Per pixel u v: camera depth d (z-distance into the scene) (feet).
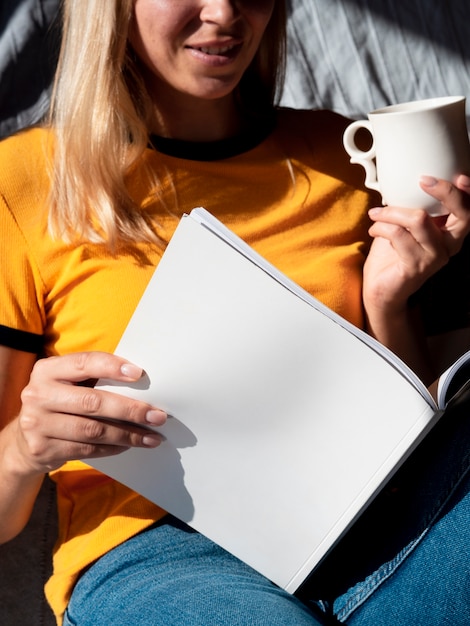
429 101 3.71
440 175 3.49
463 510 3.13
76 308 3.67
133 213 3.72
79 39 3.77
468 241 4.66
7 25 5.05
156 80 3.93
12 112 5.01
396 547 3.25
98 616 3.26
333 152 4.30
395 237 3.66
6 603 4.32
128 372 2.98
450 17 5.45
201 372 3.02
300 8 5.40
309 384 3.01
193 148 3.97
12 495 3.43
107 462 3.21
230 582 3.19
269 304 2.91
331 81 5.41
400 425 3.02
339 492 3.14
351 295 4.04
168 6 3.55
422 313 4.60
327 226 4.13
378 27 5.42
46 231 3.66
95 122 3.72
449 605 3.12
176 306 2.97
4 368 3.60
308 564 3.24
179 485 3.21
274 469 3.13
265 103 4.52
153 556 3.43
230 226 3.94
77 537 3.61
